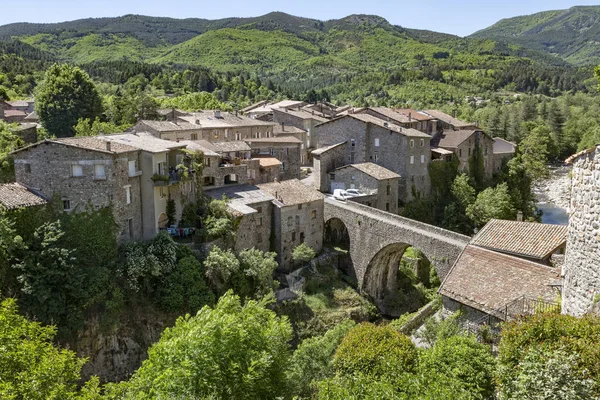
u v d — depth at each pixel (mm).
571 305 19453
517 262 32344
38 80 165125
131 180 48562
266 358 22172
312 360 31547
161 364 22625
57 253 42281
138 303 45812
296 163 83500
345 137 83188
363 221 57719
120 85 180875
